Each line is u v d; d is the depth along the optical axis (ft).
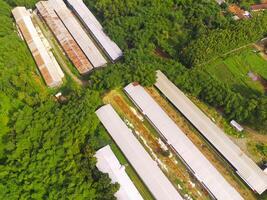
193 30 431.43
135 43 402.11
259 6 479.41
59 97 371.97
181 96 360.89
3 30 408.46
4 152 298.76
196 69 383.04
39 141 304.30
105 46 413.80
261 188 303.48
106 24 430.20
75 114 322.14
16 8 451.94
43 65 395.55
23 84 356.18
